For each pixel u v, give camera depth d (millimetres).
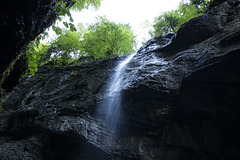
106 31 10562
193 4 11664
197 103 5113
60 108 8109
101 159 5969
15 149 7473
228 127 4750
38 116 8344
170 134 5551
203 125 5133
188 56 6090
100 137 6273
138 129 6145
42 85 12578
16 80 3764
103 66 10438
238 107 4445
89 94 8266
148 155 5309
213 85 4820
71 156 6621
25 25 2697
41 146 7520
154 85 5688
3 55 2574
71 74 12039
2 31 2377
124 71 8328
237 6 6984
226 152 4508
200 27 6715
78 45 13078
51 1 3080
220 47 5125
